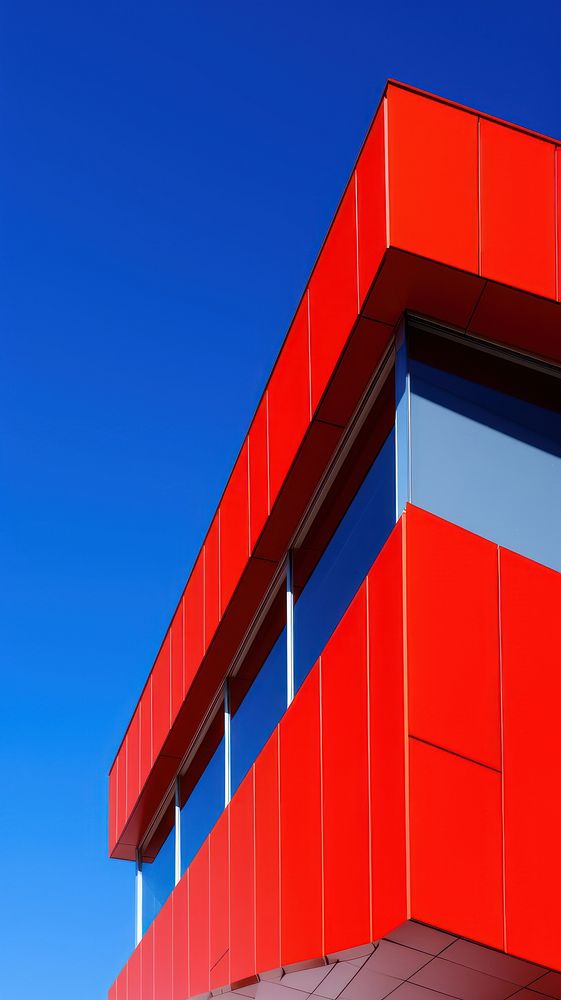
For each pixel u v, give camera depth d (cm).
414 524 907
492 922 809
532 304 1009
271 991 1225
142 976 1950
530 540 995
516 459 1029
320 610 1246
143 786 2033
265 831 1214
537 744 880
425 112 1018
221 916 1392
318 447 1221
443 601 889
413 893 793
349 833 945
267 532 1370
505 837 838
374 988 1037
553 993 888
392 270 980
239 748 1555
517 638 911
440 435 1004
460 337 1060
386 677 895
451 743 846
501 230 1007
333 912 966
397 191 978
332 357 1119
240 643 1595
